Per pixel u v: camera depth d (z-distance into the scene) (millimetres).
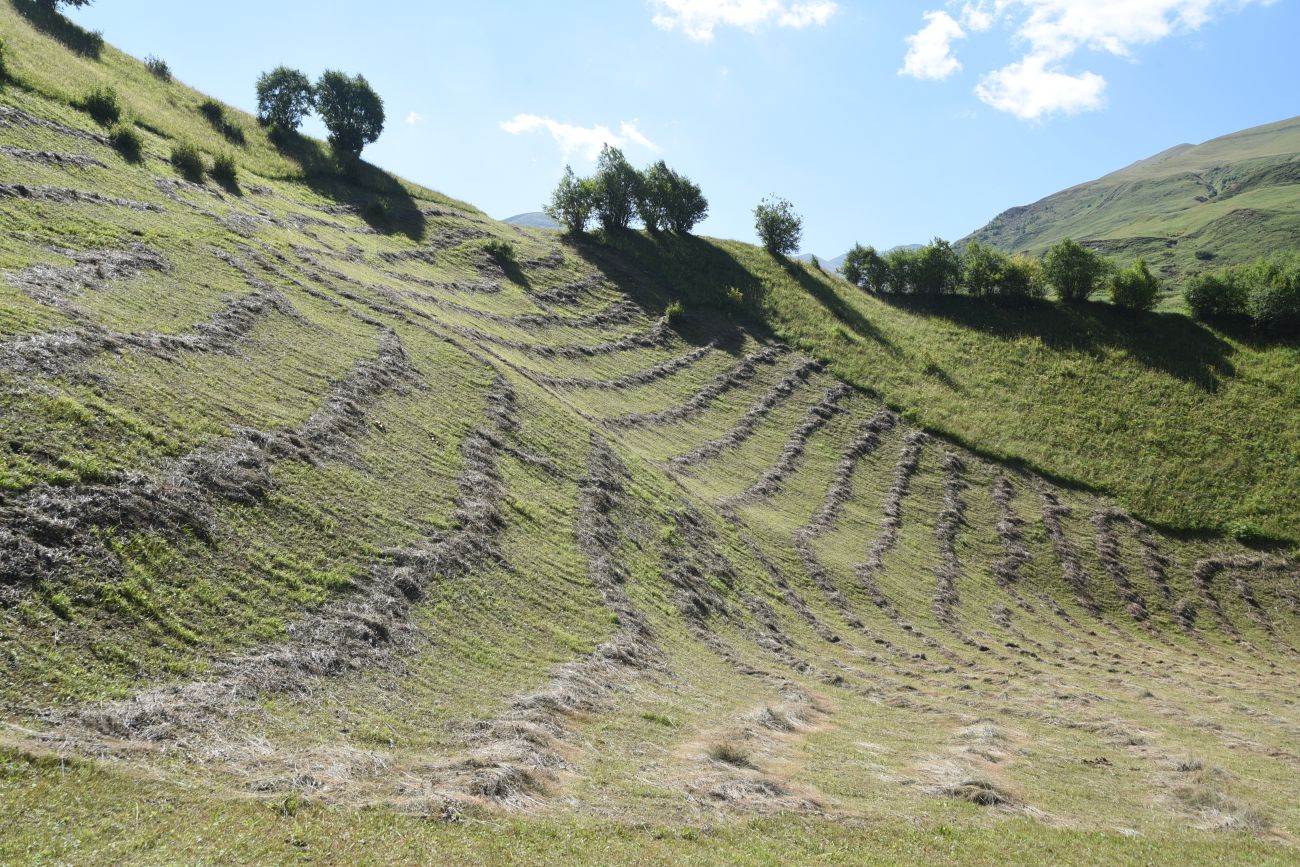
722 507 45406
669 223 99000
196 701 15297
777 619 35781
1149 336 82625
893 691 30906
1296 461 63406
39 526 17000
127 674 15305
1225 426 67812
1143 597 51125
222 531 20688
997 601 46688
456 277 66188
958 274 95000
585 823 14898
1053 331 84250
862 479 58000
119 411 22172
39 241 30969
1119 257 182625
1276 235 163375
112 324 26891
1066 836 18562
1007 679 35000
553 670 22844
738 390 67688
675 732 21484
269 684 16766
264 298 36406
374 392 33344
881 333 83375
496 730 18172
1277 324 81562
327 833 12453
